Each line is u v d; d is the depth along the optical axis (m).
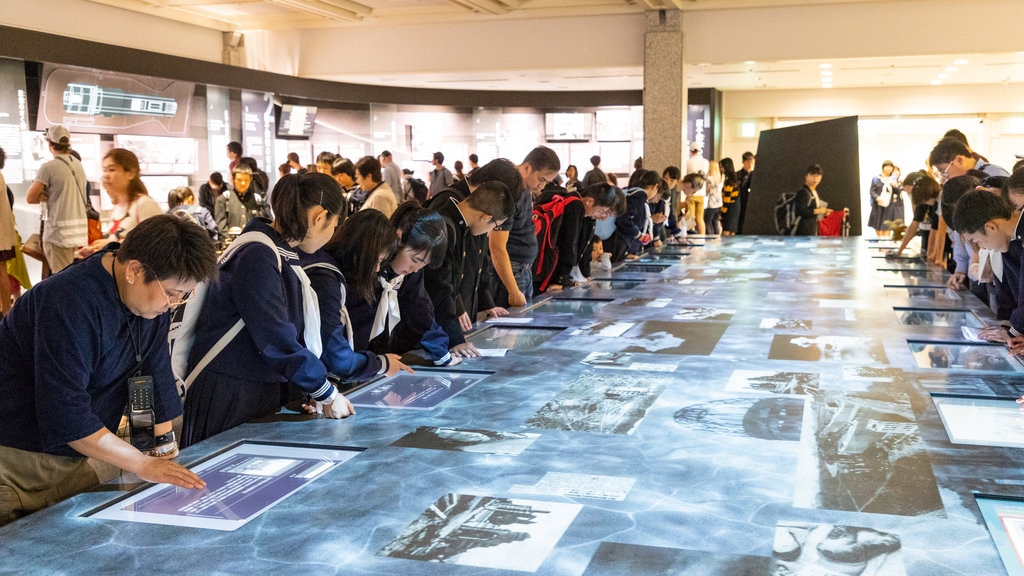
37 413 1.87
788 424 2.39
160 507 1.82
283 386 2.75
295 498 1.86
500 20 13.59
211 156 13.05
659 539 1.62
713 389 2.81
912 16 11.97
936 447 2.17
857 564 1.50
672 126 12.80
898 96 20.77
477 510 1.78
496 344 3.59
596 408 2.58
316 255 2.65
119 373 2.07
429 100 17.31
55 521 1.75
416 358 3.24
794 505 1.79
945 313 4.34
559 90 19.83
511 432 2.34
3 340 1.95
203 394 2.50
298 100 14.88
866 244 9.07
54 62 10.14
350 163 7.64
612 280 5.88
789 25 12.45
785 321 4.11
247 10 13.02
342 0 12.49
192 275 1.88
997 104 20.12
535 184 4.82
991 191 3.49
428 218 2.88
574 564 1.52
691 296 5.06
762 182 12.48
